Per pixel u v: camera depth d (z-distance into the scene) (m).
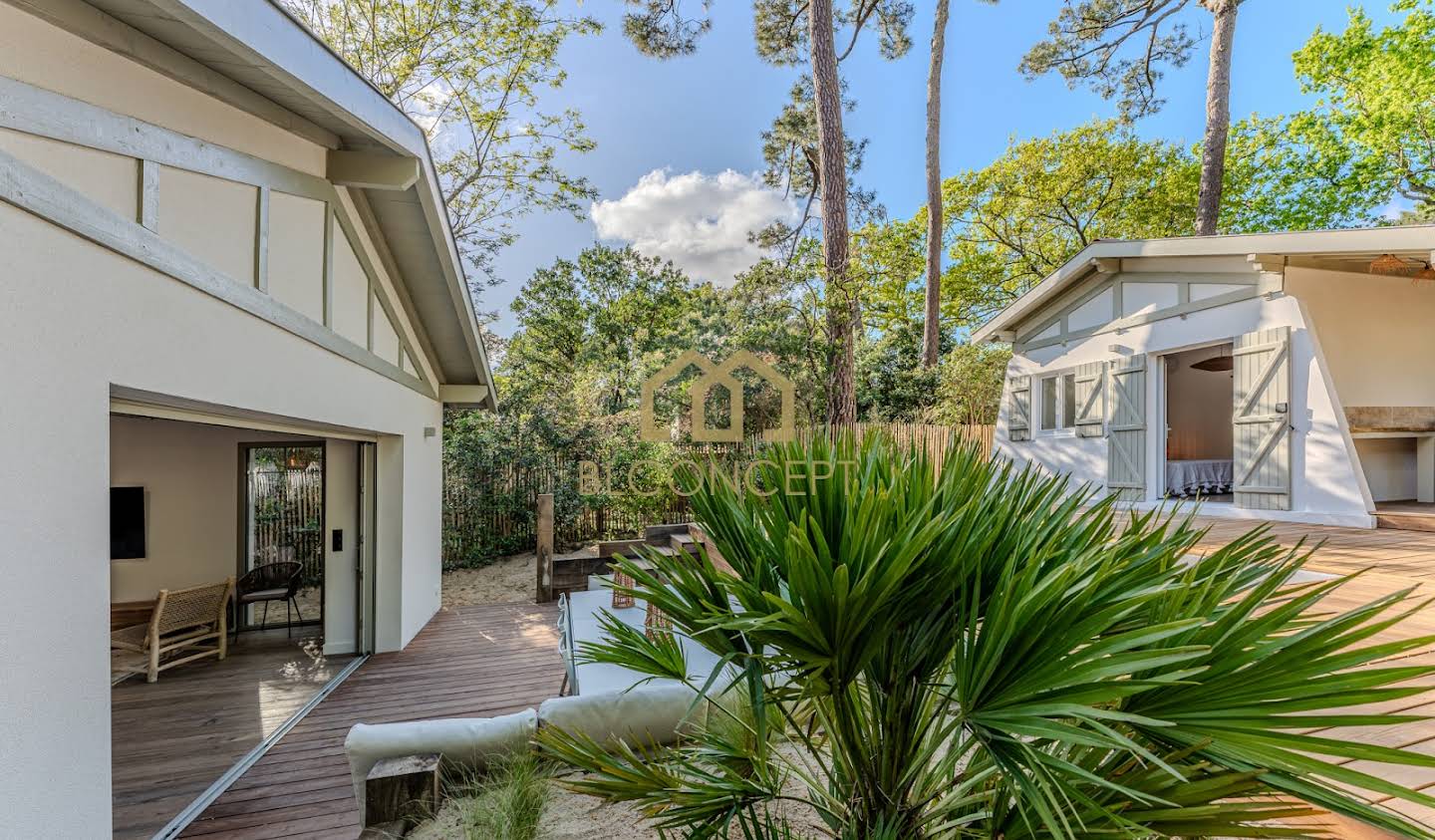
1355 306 6.25
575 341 17.86
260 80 2.95
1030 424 9.16
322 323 4.11
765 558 1.55
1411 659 2.48
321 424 4.33
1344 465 5.45
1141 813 1.20
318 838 2.80
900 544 1.32
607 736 3.03
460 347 6.93
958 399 12.34
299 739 3.86
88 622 2.04
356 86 3.28
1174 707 1.20
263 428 4.09
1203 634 1.23
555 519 9.61
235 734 3.93
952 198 17.95
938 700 1.65
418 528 6.42
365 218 4.92
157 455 6.49
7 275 1.77
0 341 1.75
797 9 14.08
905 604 1.46
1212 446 9.55
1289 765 1.06
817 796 1.84
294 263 3.75
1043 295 8.57
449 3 10.38
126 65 2.33
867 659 1.45
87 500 2.05
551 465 9.93
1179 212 15.67
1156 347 7.20
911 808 1.57
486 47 10.87
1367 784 1.00
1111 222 16.27
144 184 2.40
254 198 3.27
